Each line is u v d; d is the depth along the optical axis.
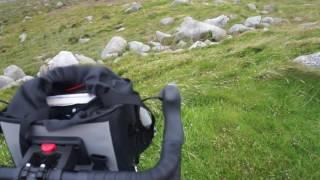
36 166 0.33
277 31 2.27
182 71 1.58
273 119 1.02
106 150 0.35
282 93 1.17
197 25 3.11
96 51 3.76
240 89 1.20
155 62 1.91
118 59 2.66
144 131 0.43
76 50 4.06
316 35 1.86
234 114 1.01
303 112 1.08
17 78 3.11
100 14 5.87
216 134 0.93
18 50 4.98
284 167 0.84
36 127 0.35
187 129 0.93
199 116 0.99
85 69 0.38
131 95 0.37
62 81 0.38
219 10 4.34
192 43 2.94
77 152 0.35
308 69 1.27
